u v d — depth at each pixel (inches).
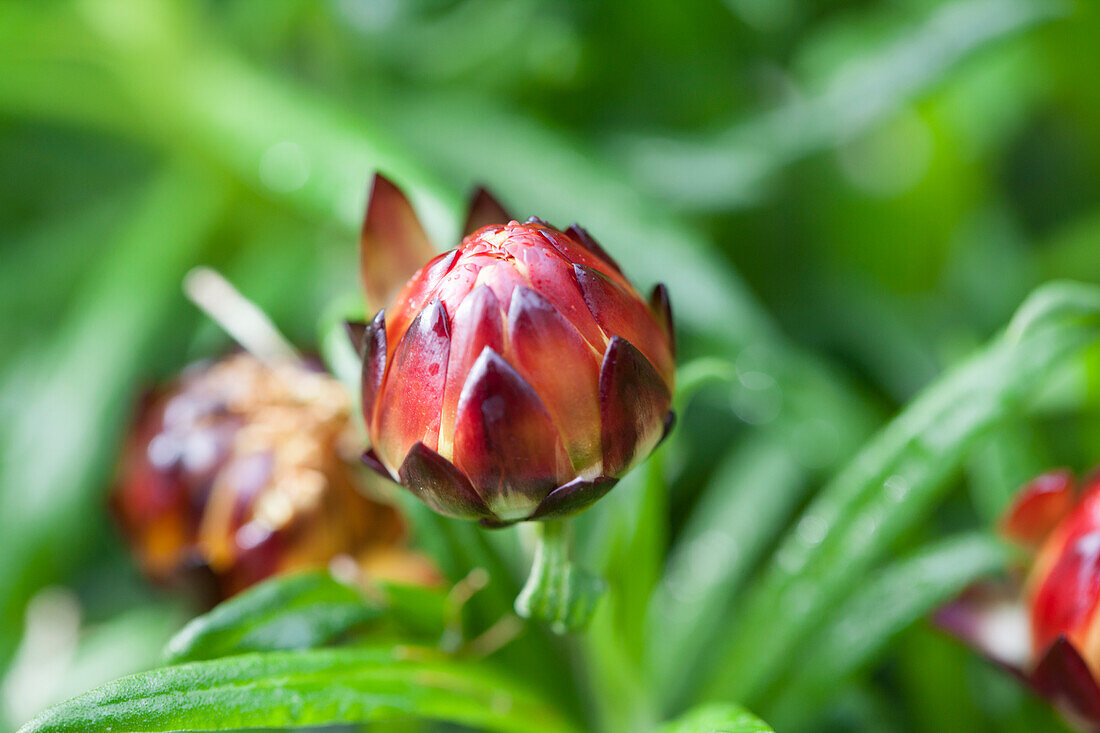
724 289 12.1
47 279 15.7
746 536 11.4
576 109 15.8
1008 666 9.9
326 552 10.2
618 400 8.8
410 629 10.0
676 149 14.3
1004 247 14.9
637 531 10.1
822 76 15.2
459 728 11.3
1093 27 14.3
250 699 9.3
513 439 8.7
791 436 11.6
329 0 15.1
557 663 10.1
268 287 14.0
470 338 8.8
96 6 14.6
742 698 10.1
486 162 14.0
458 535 9.9
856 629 10.0
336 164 12.6
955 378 10.1
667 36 15.0
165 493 10.3
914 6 15.1
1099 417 11.6
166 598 12.5
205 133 14.4
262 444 10.3
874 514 10.1
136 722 9.1
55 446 13.2
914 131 15.1
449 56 15.5
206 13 15.7
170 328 14.9
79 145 17.5
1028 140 16.7
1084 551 9.6
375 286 9.6
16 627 12.6
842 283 14.7
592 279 8.9
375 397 9.0
